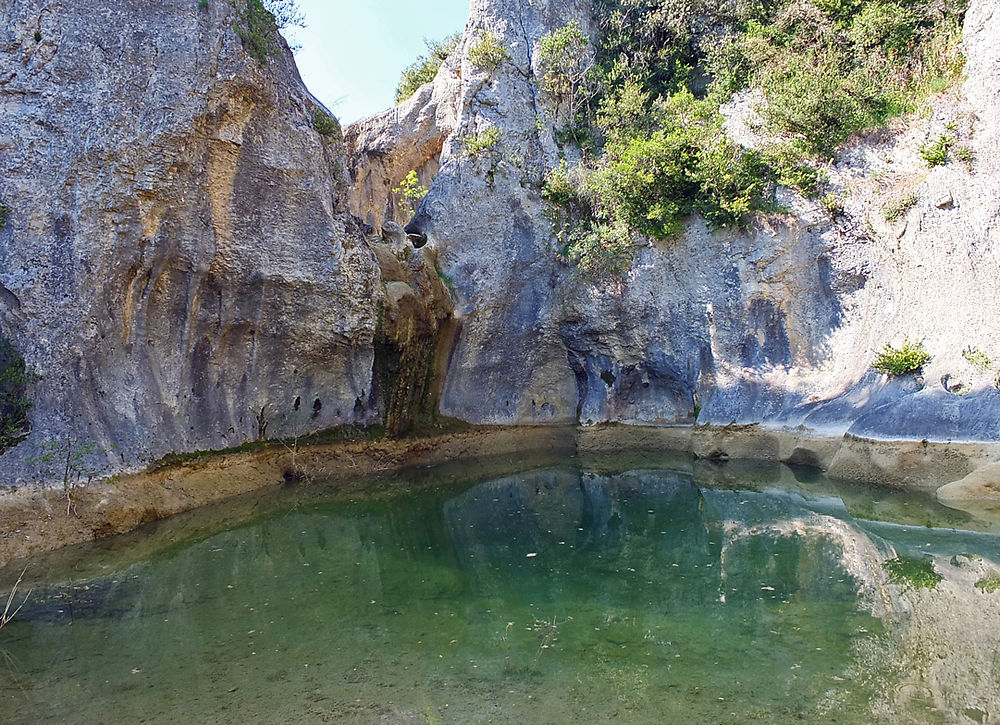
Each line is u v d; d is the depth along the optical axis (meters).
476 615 7.49
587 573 9.00
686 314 17.58
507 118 19.50
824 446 13.95
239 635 6.94
